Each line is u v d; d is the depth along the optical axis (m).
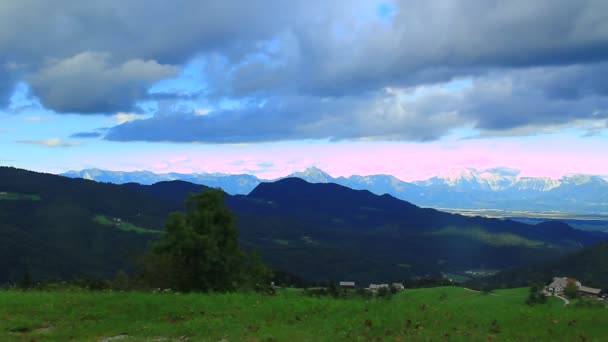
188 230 25.36
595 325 12.80
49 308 14.30
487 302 17.42
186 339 11.56
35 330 12.43
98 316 13.65
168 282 25.50
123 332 12.11
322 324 12.80
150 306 14.76
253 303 15.63
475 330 12.30
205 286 25.52
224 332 11.95
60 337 11.58
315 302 15.70
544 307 16.09
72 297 15.97
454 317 13.73
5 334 11.73
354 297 19.22
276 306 14.92
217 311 14.38
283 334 11.63
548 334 11.91
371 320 13.09
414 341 11.11
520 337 11.58
